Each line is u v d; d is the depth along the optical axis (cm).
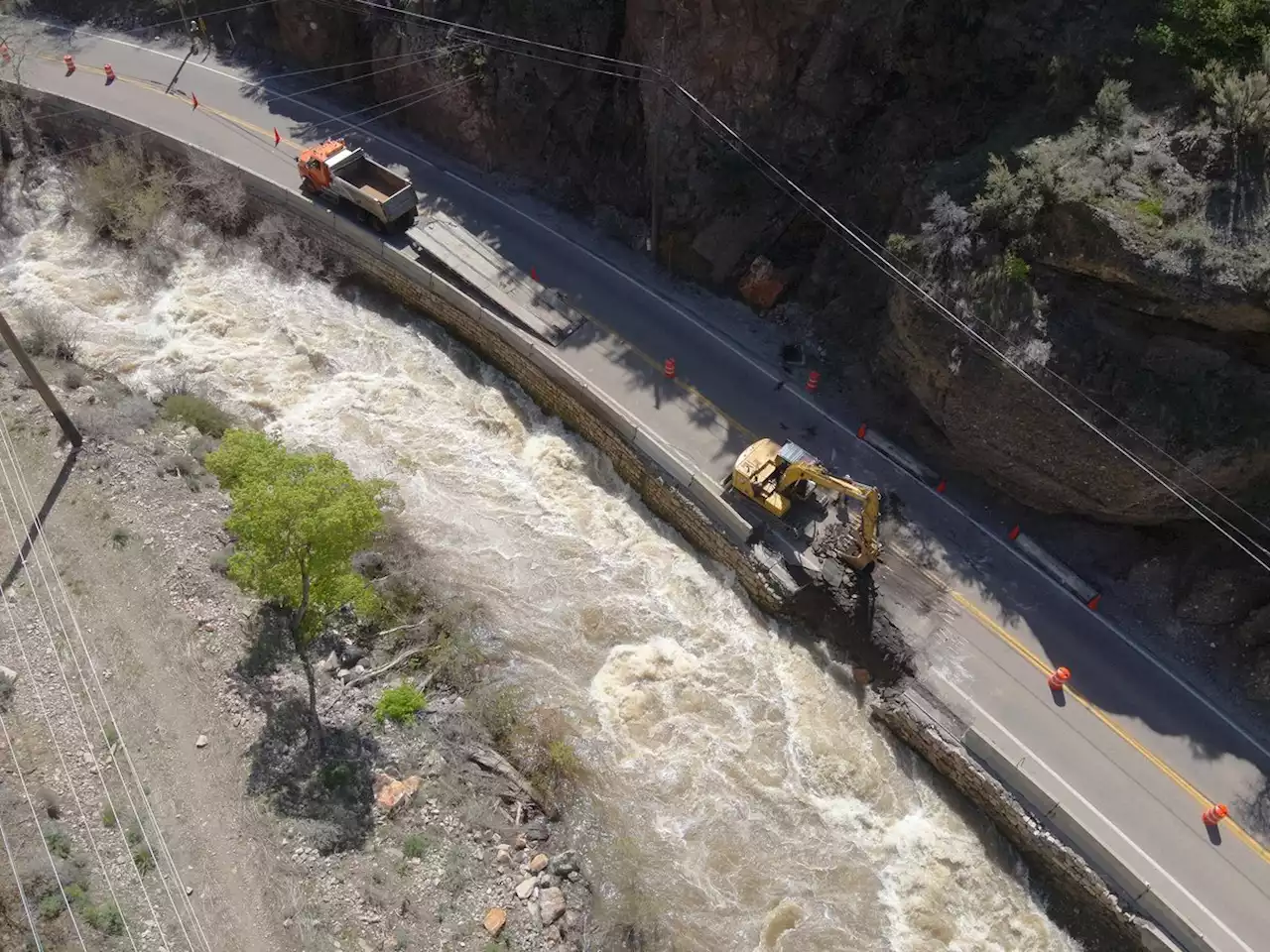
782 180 4034
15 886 2470
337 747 2878
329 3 4809
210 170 4512
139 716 2880
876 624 3216
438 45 4528
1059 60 3303
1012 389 3225
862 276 3838
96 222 4569
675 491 3541
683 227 4184
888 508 3500
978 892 2831
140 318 4269
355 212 4312
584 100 4447
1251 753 2928
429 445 3869
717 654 3303
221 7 5297
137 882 2550
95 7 5519
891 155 3731
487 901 2653
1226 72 3077
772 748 3092
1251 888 2678
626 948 2645
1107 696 3048
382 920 2548
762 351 3956
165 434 3703
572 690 3189
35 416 3709
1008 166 3334
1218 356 3023
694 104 4081
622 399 3772
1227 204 2970
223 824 2677
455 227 4247
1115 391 3095
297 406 3959
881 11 3697
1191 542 3241
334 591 2731
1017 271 3175
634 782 2991
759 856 2875
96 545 3288
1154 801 2834
